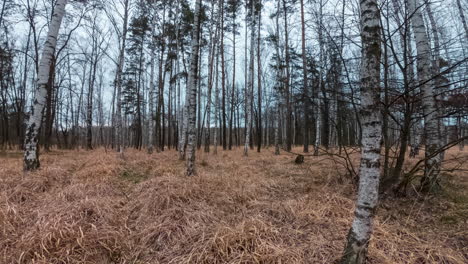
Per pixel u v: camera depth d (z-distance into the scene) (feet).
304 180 18.94
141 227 11.18
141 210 12.46
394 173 14.14
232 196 14.73
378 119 7.16
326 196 14.17
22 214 11.41
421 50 14.19
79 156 32.22
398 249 8.75
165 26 47.78
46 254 8.49
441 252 8.48
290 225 11.16
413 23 14.69
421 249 8.73
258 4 43.60
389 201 13.32
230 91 80.23
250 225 10.29
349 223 10.96
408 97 12.83
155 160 28.22
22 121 55.57
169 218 11.50
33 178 15.80
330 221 11.37
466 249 8.71
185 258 8.85
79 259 8.61
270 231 10.12
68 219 10.27
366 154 7.25
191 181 16.06
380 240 9.19
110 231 10.04
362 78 7.43
